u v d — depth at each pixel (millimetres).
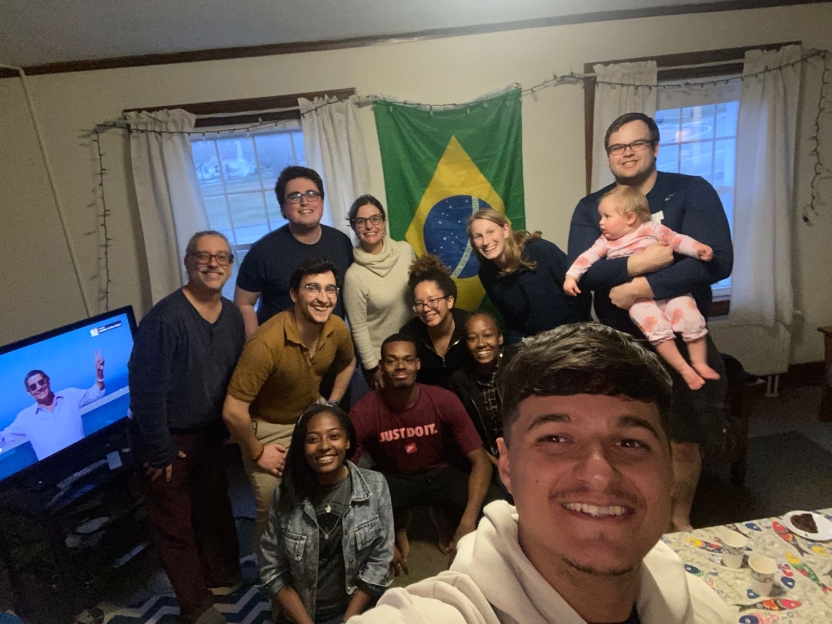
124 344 2266
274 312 2311
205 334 1804
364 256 2332
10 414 1858
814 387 3254
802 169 3010
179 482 1865
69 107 2672
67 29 2281
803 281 3168
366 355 2391
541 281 2105
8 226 2766
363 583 1731
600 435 555
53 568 1822
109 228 2836
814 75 2893
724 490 2395
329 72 2738
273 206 2984
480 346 2057
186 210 2715
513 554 624
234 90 2717
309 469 1712
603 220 1814
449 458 2223
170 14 2260
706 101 2881
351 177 2781
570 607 593
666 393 597
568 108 2871
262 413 1949
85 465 2047
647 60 2779
